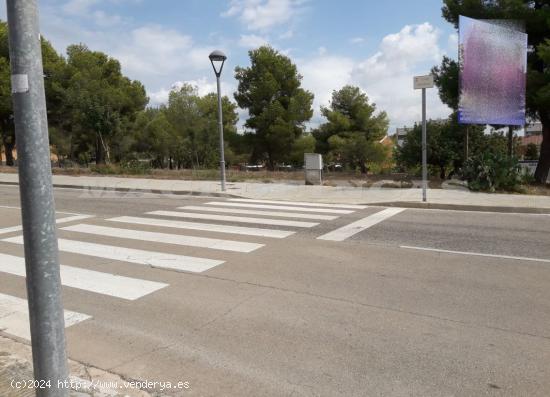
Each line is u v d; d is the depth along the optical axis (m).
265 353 3.68
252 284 5.41
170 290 5.24
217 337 3.99
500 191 14.20
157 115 39.06
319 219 9.96
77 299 4.99
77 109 29.42
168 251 7.08
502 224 9.28
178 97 38.19
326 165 35.09
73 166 31.41
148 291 5.21
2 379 3.08
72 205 12.74
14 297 5.09
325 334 4.01
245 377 3.31
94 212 11.32
